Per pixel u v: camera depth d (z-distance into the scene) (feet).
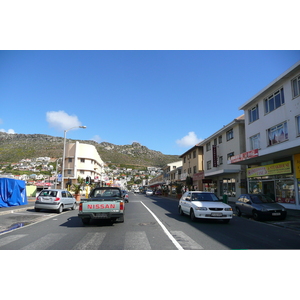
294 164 59.11
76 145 191.62
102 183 250.57
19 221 41.11
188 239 25.29
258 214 42.29
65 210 62.69
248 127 78.79
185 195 47.39
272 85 65.36
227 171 89.40
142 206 72.95
